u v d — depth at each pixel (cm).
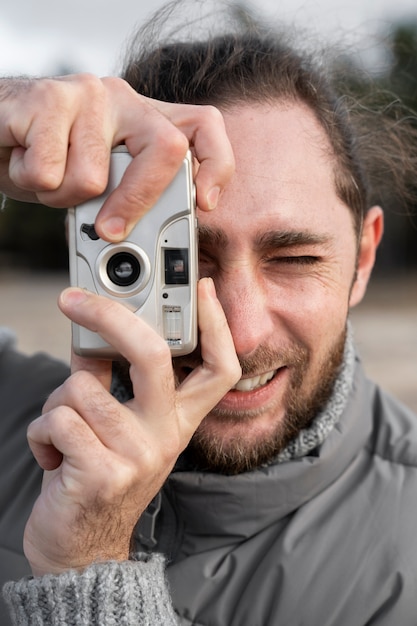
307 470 65
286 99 65
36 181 51
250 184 62
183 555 65
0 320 442
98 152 52
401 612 61
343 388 67
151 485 54
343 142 70
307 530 64
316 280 65
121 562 54
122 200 53
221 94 65
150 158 52
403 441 68
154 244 54
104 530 54
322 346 66
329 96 72
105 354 54
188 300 55
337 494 66
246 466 64
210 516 64
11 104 52
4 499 71
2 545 69
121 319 52
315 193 64
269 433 65
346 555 63
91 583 53
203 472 65
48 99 52
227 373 55
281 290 64
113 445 52
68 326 414
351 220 69
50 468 55
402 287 665
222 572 64
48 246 961
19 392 77
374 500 65
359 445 68
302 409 66
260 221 62
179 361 63
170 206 54
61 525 53
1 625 67
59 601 53
